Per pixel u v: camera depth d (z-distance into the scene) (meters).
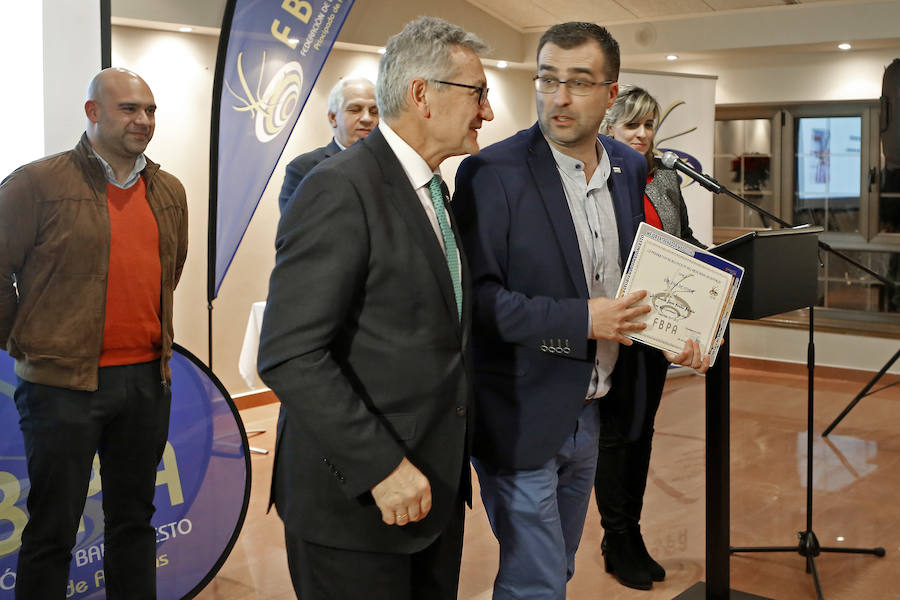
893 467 4.46
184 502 2.92
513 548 2.12
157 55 5.25
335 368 1.54
